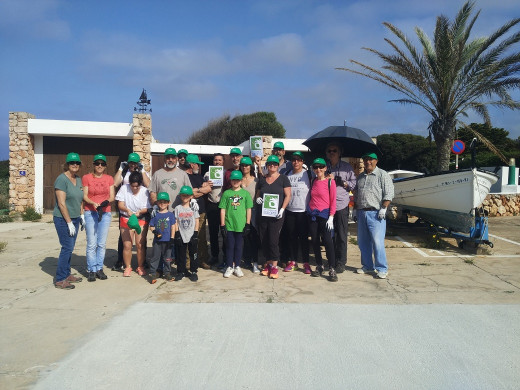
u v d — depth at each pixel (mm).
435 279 6664
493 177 9031
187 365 3734
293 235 7203
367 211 6844
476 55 14867
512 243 9984
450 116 15594
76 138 16688
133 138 15672
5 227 12953
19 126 15812
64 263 6121
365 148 8062
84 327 4621
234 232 6836
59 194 5953
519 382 3432
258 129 30844
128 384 3422
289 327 4594
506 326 4609
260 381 3463
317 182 6820
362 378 3504
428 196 10023
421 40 15586
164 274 6590
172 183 6793
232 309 5184
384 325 4645
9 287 6188
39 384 3424
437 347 4082
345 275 6969
